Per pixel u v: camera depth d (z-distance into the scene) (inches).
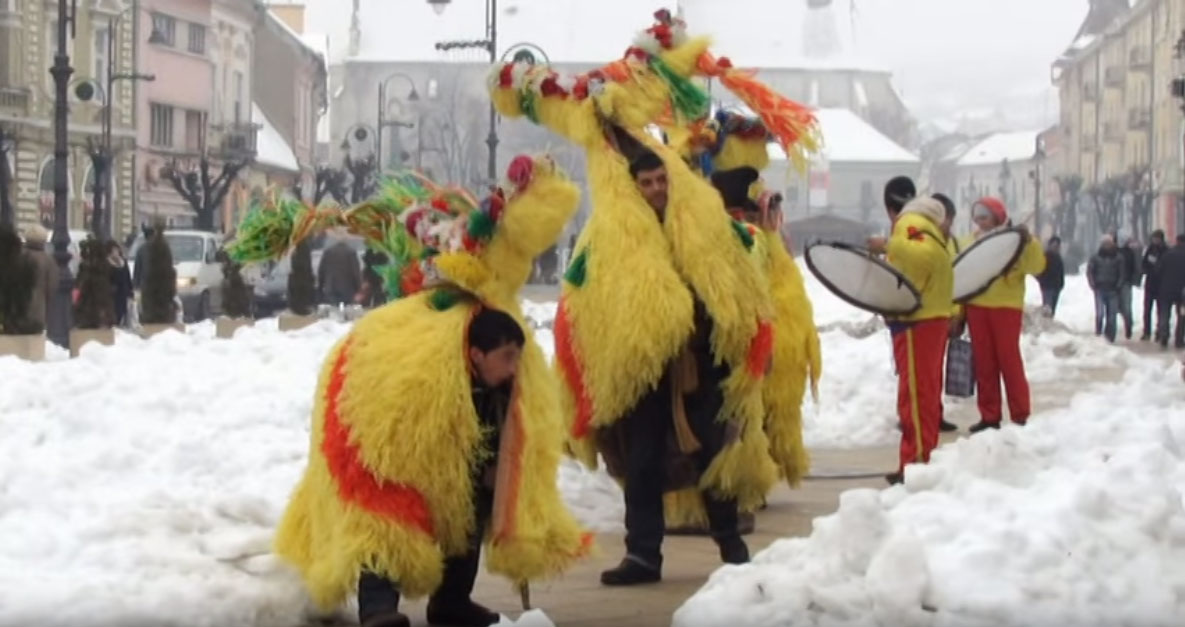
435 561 263.3
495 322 264.1
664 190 325.1
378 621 257.3
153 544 309.4
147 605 273.6
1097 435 371.6
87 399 510.6
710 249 322.0
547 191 275.9
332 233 293.0
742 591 273.1
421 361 260.4
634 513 327.6
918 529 290.5
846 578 275.3
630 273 319.0
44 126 2394.2
